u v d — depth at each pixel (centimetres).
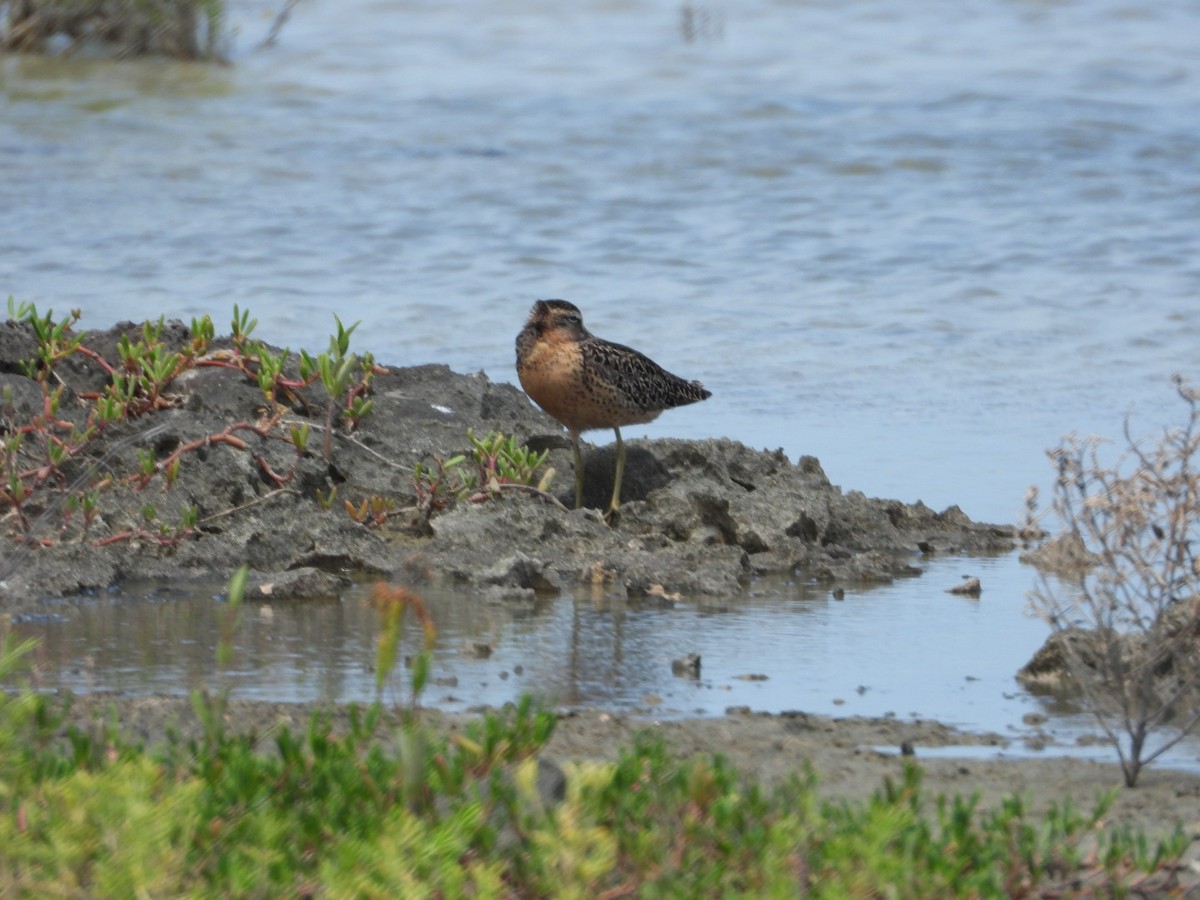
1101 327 2022
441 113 3234
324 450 1343
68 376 1439
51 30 3709
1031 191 2714
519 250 2366
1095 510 877
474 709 905
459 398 1500
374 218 2505
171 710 873
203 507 1260
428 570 1069
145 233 2373
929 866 636
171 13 3684
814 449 1563
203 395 1398
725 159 2897
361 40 3981
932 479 1470
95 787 615
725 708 930
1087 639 983
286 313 2012
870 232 2486
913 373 1834
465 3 4412
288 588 1131
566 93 3428
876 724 905
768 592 1183
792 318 2056
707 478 1377
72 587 1123
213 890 605
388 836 599
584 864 594
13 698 867
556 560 1213
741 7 4403
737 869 632
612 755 835
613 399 1316
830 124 3142
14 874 617
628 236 2455
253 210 2525
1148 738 901
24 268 2177
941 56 3834
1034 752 876
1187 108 3266
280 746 696
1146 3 4388
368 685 945
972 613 1134
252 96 3366
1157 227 2503
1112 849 670
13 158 2786
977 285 2214
